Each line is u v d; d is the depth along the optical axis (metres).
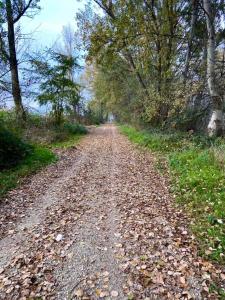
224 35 18.03
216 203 6.28
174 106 14.55
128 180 9.11
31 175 9.54
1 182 8.29
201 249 4.82
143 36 15.59
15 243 5.25
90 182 8.97
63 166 11.17
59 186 8.55
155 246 5.01
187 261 4.54
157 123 19.80
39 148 13.38
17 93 17.94
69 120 27.73
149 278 4.18
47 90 20.09
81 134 25.70
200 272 4.27
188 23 18.09
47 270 4.43
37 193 7.93
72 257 4.76
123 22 15.15
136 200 7.23
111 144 18.66
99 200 7.34
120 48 16.38
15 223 6.07
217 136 12.11
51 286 4.08
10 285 4.10
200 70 16.36
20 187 8.30
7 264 4.60
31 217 6.37
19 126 16.44
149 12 16.09
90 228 5.77
